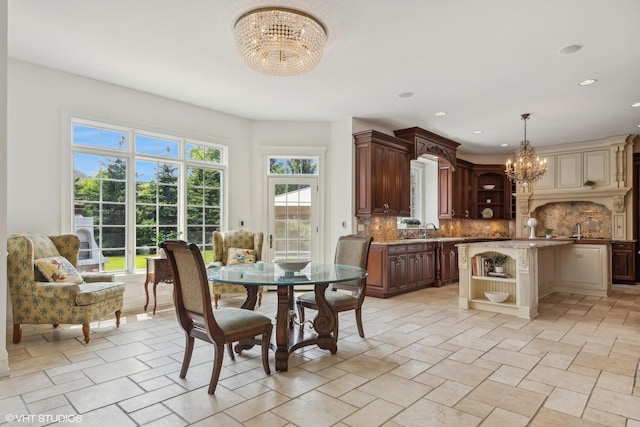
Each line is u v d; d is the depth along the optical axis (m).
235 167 5.82
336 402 2.33
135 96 4.71
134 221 4.76
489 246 4.67
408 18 2.99
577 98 4.90
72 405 2.29
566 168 7.63
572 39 3.33
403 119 5.96
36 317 3.42
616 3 2.77
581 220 7.77
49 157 4.05
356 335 3.71
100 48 3.58
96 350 3.25
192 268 2.51
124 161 4.73
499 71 4.05
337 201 6.05
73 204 4.25
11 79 3.81
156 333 3.73
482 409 2.25
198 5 2.84
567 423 2.10
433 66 3.93
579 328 3.96
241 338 2.58
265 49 3.00
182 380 2.65
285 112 5.63
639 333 3.78
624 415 2.19
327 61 3.81
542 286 5.66
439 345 3.40
